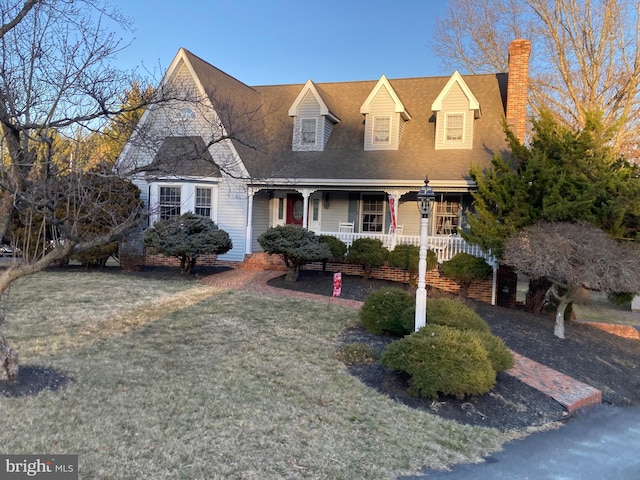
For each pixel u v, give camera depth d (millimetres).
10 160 5090
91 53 5852
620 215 10586
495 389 6953
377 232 17156
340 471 4359
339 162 16281
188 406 5336
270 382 6332
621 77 23062
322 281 13586
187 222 13266
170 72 16031
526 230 10828
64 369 6004
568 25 24297
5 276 5066
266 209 18109
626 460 5289
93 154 6594
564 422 6438
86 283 11852
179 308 9648
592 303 19906
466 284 13617
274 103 19422
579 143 11633
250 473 4121
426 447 5094
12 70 5262
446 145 16141
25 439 4215
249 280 13531
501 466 4914
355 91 19500
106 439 4395
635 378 8961
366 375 6949
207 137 15508
